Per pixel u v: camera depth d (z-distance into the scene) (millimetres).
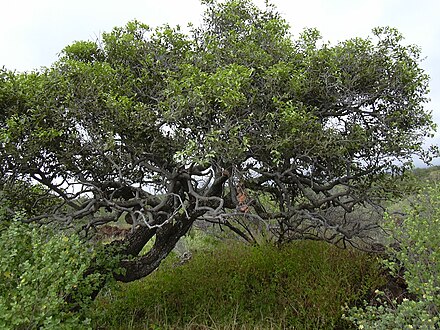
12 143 4691
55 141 5066
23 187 5980
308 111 5297
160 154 5301
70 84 4848
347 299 5703
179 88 4570
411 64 5520
